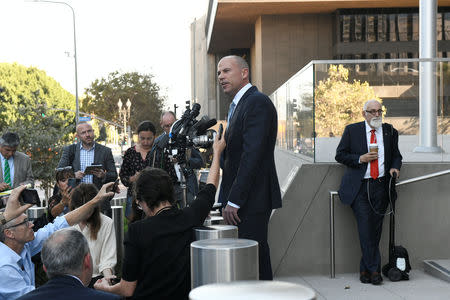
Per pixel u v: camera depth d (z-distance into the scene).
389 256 5.73
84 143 7.23
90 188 4.86
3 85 59.59
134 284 2.93
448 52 27.98
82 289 2.61
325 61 6.23
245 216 3.76
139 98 58.50
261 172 3.81
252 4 27.22
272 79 29.44
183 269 2.85
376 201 5.59
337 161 5.78
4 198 3.78
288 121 8.58
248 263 2.10
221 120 42.94
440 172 5.85
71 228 2.80
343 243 6.09
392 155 5.68
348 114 6.20
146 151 6.40
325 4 27.41
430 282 5.56
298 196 6.11
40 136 16.22
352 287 5.50
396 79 6.29
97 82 59.81
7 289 3.25
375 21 28.44
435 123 6.22
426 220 6.11
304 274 6.11
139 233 2.87
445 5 27.89
